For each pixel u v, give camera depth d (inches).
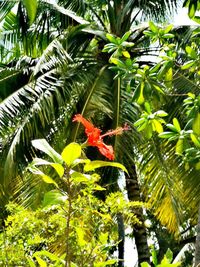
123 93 341.7
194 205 325.7
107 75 356.8
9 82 376.5
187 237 506.9
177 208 321.7
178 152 140.5
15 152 310.3
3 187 318.0
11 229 161.9
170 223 322.7
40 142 78.6
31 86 335.6
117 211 169.5
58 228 166.4
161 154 333.4
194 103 137.0
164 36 158.6
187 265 476.4
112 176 315.3
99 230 155.7
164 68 147.1
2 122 326.3
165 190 327.6
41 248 174.6
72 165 78.7
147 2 415.2
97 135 87.9
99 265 96.3
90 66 380.2
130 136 323.3
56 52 340.5
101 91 340.2
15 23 403.5
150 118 145.8
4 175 305.0
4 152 332.2
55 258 93.0
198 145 138.0
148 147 337.1
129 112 331.9
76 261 132.6
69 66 375.6
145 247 336.8
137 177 350.6
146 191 346.3
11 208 185.9
